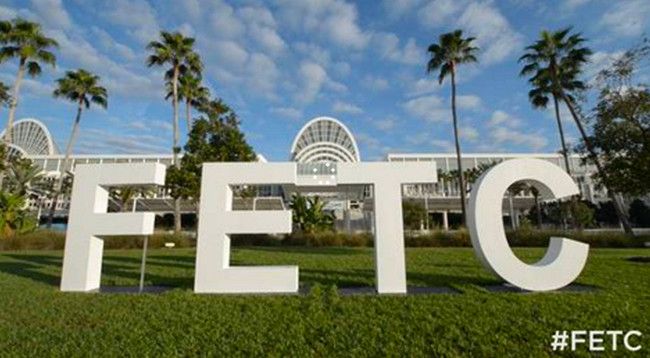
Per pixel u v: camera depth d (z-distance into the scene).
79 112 31.52
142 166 7.79
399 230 7.31
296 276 7.23
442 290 7.33
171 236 21.14
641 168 11.70
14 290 7.39
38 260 13.27
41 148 59.38
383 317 5.31
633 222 37.91
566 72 24.00
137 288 7.85
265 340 4.41
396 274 7.10
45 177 38.41
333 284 7.84
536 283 6.98
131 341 4.39
